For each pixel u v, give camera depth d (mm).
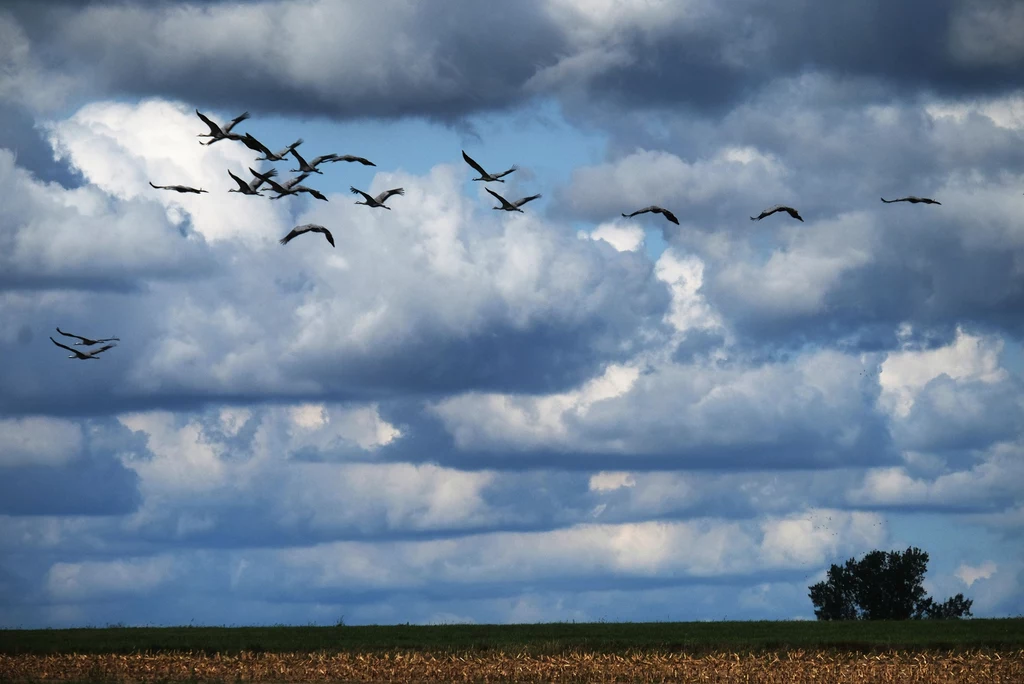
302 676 84312
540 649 93562
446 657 91062
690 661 87375
